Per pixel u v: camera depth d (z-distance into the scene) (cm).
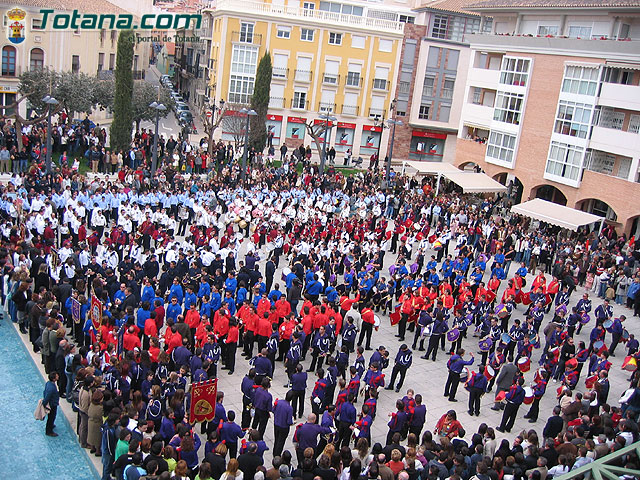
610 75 4262
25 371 1883
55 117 4925
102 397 1449
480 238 3428
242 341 2133
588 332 2680
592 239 3700
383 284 2533
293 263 2600
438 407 1889
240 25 6144
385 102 6681
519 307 2867
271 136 5772
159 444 1172
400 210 4112
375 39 6475
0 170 3744
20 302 2019
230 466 1160
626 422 1500
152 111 5456
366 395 1596
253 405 1535
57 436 1597
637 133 4028
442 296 2283
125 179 3788
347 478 1227
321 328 1938
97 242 2575
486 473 1212
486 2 5375
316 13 6309
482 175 4644
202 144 5262
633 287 2967
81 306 1897
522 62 4819
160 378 1542
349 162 6381
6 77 5603
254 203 3466
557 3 4759
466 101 5469
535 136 4734
